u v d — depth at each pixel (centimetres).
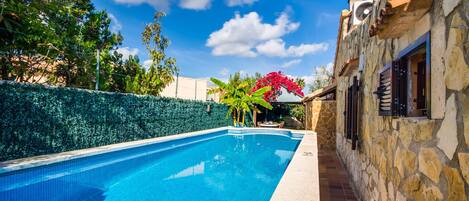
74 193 580
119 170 809
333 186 559
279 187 355
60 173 728
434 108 193
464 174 149
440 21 187
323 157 894
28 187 622
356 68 584
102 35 1554
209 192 588
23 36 887
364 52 493
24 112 711
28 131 722
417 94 262
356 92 536
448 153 169
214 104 1955
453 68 165
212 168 853
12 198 544
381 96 338
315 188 350
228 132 1891
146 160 973
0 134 657
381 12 232
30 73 1045
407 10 210
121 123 1082
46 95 773
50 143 782
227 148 1285
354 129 530
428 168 201
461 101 154
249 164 915
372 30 283
